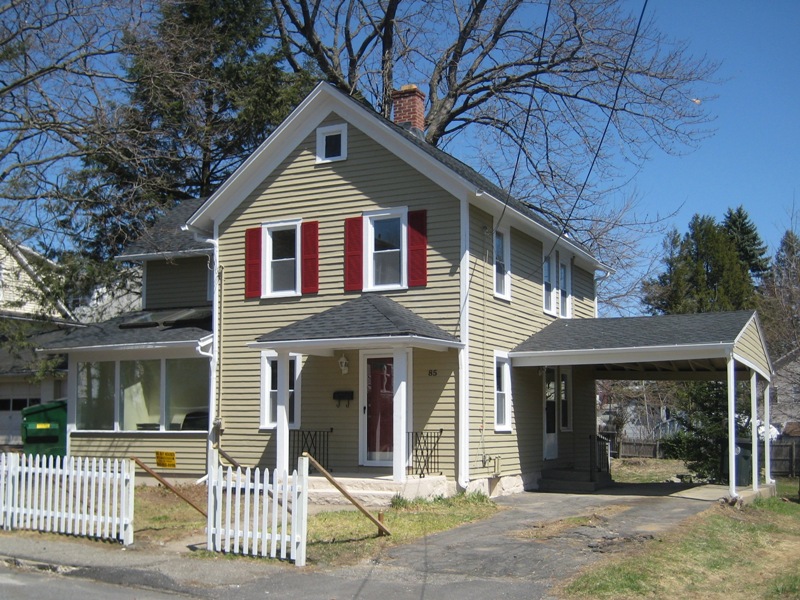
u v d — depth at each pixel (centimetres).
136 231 2761
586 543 1275
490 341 1977
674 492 2094
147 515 1582
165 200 3381
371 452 1931
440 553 1220
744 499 1847
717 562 1226
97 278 3059
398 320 1750
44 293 2528
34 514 1380
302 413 1995
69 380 2245
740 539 1448
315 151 2062
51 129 2330
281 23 3606
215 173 3638
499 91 3359
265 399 2045
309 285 2023
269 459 2027
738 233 6375
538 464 2227
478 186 1884
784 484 2852
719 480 2602
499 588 1027
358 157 2009
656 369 2486
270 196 2103
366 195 1991
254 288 2091
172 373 2167
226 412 2081
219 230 2153
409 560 1177
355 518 1509
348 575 1095
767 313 3962
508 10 3303
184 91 2603
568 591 1008
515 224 2150
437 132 3484
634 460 3625
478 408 1898
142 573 1099
